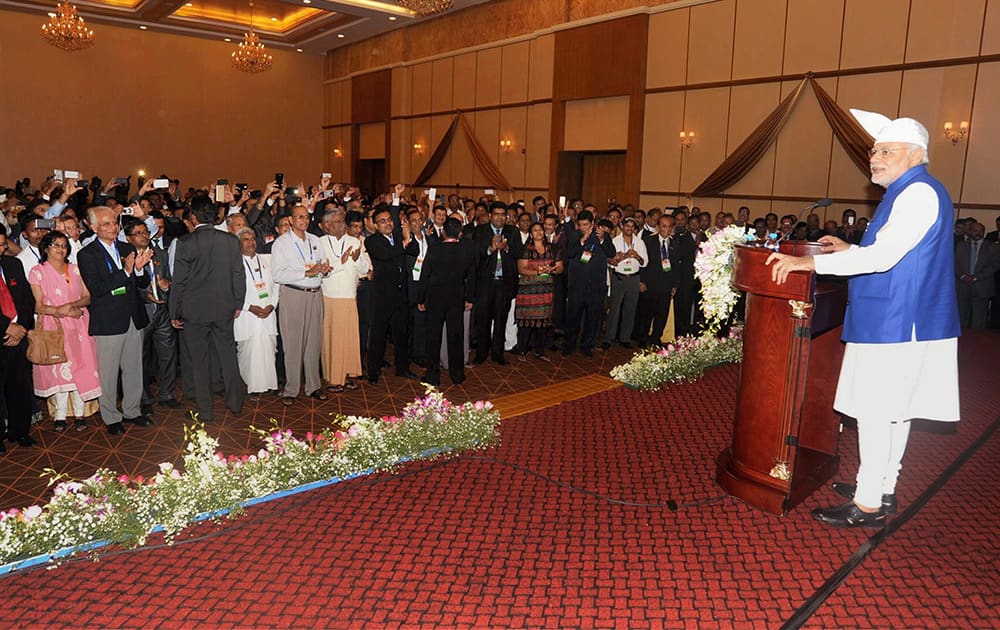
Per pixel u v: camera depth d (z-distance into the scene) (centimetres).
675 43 1314
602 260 742
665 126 1343
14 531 300
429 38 1884
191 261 488
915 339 305
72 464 426
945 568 289
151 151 2034
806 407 391
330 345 594
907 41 1027
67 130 1908
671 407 534
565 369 696
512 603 264
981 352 760
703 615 257
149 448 456
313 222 715
